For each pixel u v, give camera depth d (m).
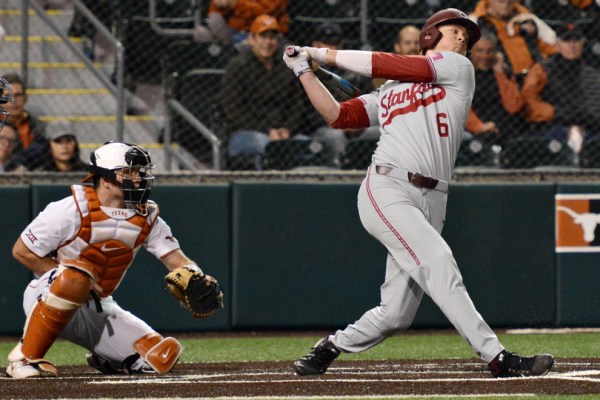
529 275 30.45
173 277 19.59
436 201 18.23
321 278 29.81
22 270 28.47
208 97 34.31
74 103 35.88
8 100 19.00
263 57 32.78
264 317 29.53
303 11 37.19
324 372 19.20
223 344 28.19
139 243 19.72
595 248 30.72
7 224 28.33
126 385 17.17
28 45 35.91
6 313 28.42
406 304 18.44
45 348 19.38
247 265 29.48
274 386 16.81
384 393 15.95
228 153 32.84
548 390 16.12
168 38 36.84
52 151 31.20
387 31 36.75
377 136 33.09
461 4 37.50
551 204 30.59
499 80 33.78
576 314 30.61
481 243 30.23
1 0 37.19
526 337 29.48
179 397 15.55
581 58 34.81
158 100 35.88
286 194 29.69
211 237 29.33
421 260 17.62
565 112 34.56
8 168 31.14
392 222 17.86
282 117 33.12
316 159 32.41
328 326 29.88
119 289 28.95
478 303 30.23
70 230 19.17
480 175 31.41
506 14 34.91
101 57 37.44
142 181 19.09
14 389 16.72
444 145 18.20
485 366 21.25
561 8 36.88
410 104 18.22
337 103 18.77
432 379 18.02
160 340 20.05
